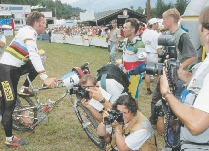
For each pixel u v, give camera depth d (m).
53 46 17.20
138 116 2.24
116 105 2.18
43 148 3.25
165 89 1.52
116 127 2.20
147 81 5.39
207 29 1.36
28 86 3.58
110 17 28.25
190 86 1.58
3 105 3.20
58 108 4.61
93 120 3.18
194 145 1.53
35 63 2.96
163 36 1.85
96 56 11.55
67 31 21.20
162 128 2.23
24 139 3.46
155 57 4.52
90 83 2.61
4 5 38.69
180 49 3.03
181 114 1.35
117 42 8.39
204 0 5.41
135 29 3.49
